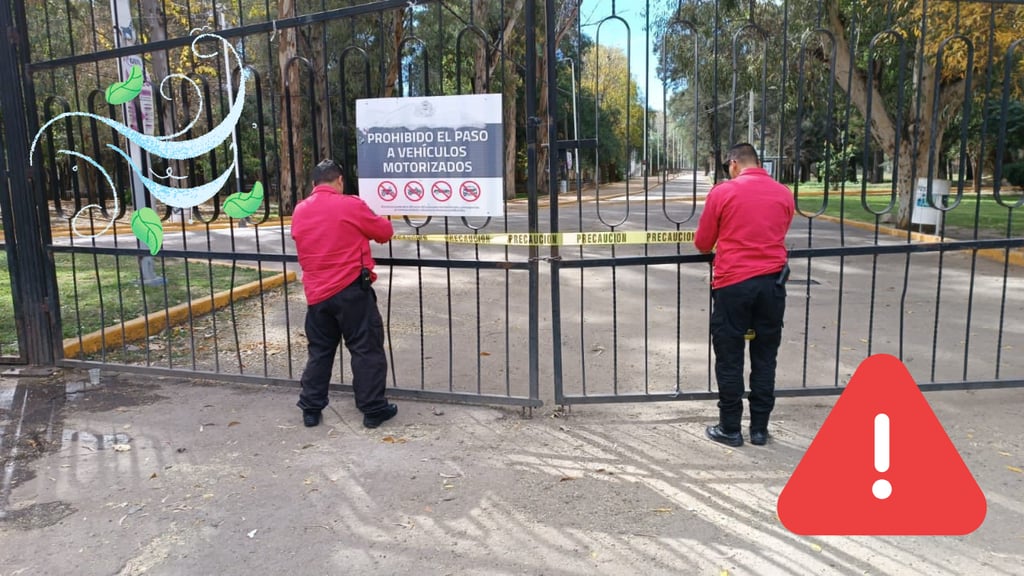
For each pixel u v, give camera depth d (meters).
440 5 4.30
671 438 4.18
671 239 4.31
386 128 4.49
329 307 4.23
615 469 3.77
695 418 4.51
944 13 8.88
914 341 6.28
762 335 3.94
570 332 6.85
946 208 4.55
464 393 4.70
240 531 3.18
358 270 4.25
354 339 4.30
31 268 5.48
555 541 3.06
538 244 4.36
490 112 4.27
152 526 3.24
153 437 4.28
